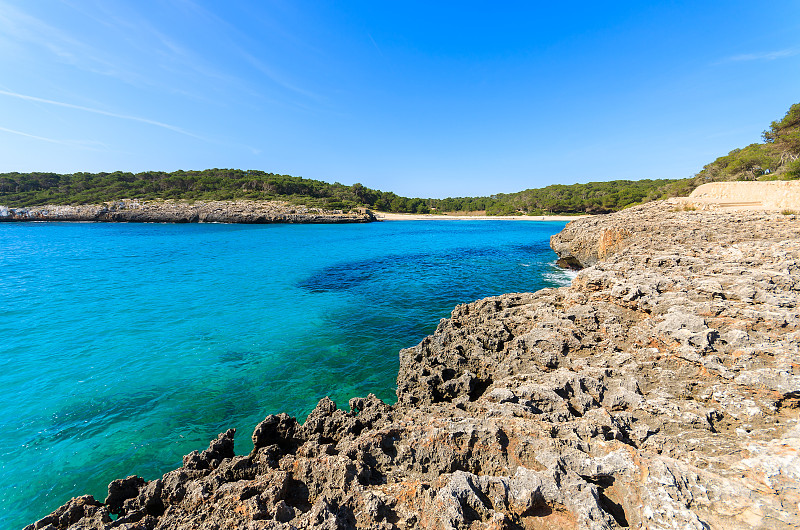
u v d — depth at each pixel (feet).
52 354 51.49
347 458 19.69
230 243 192.13
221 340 57.21
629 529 15.29
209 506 18.17
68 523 19.44
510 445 20.04
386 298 82.07
